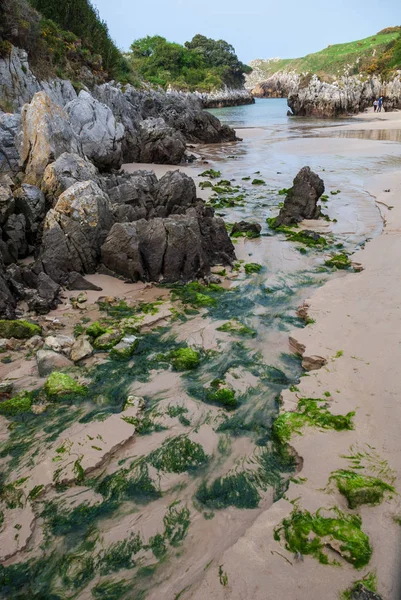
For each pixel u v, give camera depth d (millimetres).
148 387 7891
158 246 12148
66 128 16984
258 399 7578
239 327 9742
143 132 31172
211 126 43375
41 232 13758
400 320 9383
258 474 6078
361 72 89250
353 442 6340
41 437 6715
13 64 24703
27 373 8227
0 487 5883
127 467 6203
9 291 10523
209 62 134000
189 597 4496
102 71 41000
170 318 10242
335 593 4410
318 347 8727
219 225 13508
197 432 6840
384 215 17250
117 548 5105
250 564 4758
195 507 5613
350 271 12578
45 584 4762
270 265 13180
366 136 42188
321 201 19625
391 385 7418
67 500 5723
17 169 16734
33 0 38250
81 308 10641
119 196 15469
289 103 80188
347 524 5059
